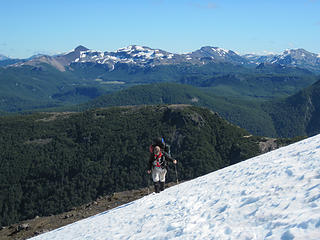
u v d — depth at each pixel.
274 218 3.43
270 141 186.12
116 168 179.00
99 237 6.72
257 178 5.97
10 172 180.00
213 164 176.12
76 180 174.38
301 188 4.09
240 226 3.68
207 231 4.01
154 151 11.20
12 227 15.38
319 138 8.25
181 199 7.03
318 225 2.71
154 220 6.09
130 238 5.46
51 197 167.62
